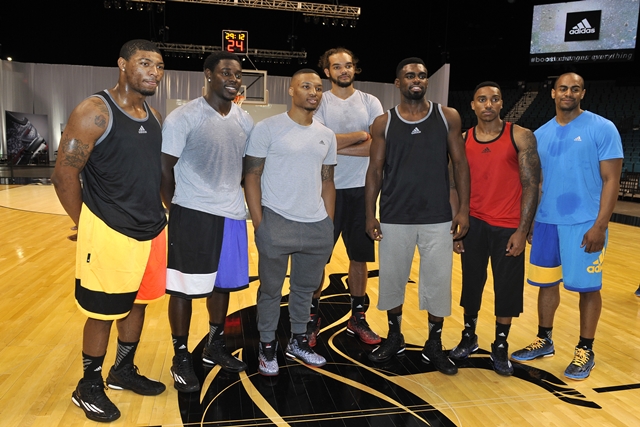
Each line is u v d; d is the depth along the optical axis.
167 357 2.54
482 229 2.43
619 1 12.53
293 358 2.54
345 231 2.85
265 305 2.36
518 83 16.66
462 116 17.09
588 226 2.37
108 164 1.85
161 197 2.22
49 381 2.25
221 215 2.19
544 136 2.49
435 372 2.44
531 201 2.30
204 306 3.30
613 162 2.30
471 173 2.44
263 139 2.24
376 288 3.91
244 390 2.22
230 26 14.18
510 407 2.11
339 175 2.77
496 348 2.46
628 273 4.47
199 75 17.20
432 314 2.46
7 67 16.09
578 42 13.08
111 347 2.58
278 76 17.48
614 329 3.04
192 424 1.94
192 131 2.11
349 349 2.71
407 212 2.39
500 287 2.40
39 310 3.17
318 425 1.95
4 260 4.46
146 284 2.08
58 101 17.06
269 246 2.27
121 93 1.90
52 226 6.20
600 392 2.25
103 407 1.96
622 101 14.52
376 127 2.41
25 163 15.98
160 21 13.95
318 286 2.49
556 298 2.57
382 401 2.14
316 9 11.66
